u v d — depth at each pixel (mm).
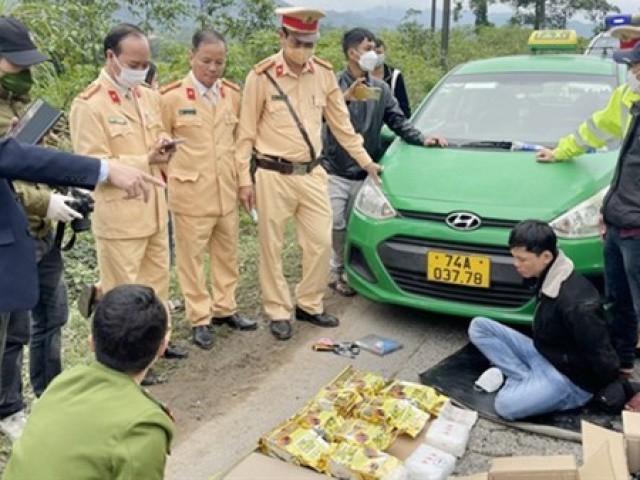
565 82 4762
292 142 3805
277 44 7195
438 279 3742
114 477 1644
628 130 3094
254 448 2965
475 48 19812
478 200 3717
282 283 4047
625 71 4777
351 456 2660
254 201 3924
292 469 2652
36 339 3021
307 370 3684
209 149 3703
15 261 2512
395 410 2971
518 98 4699
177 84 3650
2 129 2582
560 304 3010
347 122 4109
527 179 3807
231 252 4027
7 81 2574
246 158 3834
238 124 3846
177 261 3895
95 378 1760
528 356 3277
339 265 4711
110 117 3105
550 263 3062
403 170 4133
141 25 7840
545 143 4254
